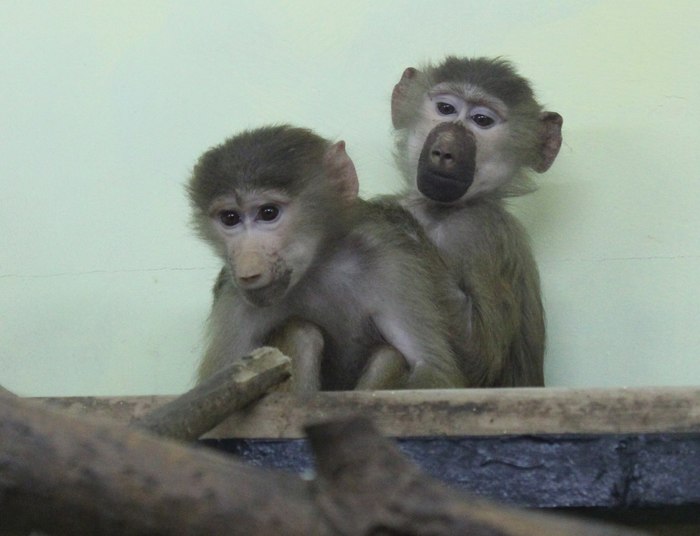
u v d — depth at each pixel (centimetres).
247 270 499
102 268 626
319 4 635
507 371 575
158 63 637
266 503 207
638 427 385
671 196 600
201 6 639
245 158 518
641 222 602
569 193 611
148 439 216
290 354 507
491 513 200
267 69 633
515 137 600
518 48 625
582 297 600
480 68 609
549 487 384
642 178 605
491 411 390
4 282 627
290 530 206
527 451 387
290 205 516
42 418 214
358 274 536
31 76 641
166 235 625
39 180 633
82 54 640
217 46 637
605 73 616
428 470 388
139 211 629
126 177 631
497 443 389
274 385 396
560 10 623
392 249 541
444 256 580
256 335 532
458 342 554
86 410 406
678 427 384
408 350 527
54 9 642
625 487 382
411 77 616
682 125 604
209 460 214
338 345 541
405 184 623
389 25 632
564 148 615
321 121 630
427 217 599
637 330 593
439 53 629
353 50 633
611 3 619
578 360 595
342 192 540
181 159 630
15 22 642
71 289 625
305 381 504
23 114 639
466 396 392
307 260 523
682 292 592
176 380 610
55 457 209
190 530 208
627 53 615
